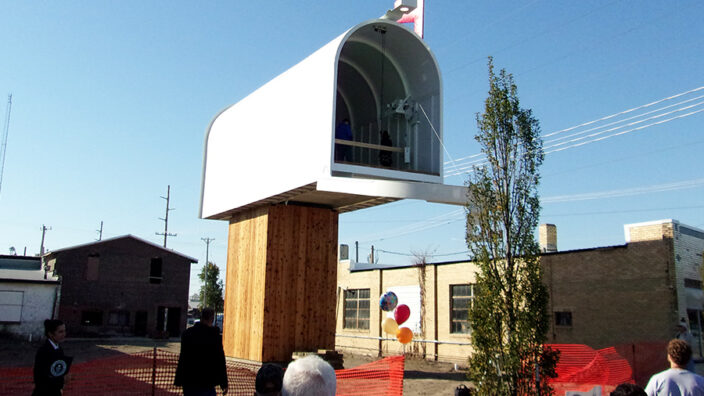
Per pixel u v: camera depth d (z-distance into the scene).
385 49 15.81
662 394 4.95
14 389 10.87
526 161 8.27
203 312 7.14
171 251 41.16
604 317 16.92
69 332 37.00
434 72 15.38
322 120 13.95
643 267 16.25
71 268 37.91
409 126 15.90
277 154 15.84
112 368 12.88
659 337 15.57
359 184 13.48
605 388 10.31
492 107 8.51
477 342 8.05
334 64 13.81
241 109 18.45
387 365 10.26
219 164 19.42
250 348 16.91
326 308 17.55
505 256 8.08
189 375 6.90
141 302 39.66
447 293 22.61
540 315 7.83
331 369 2.93
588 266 17.58
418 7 15.59
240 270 18.25
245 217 18.48
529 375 7.69
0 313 31.00
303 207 17.66
